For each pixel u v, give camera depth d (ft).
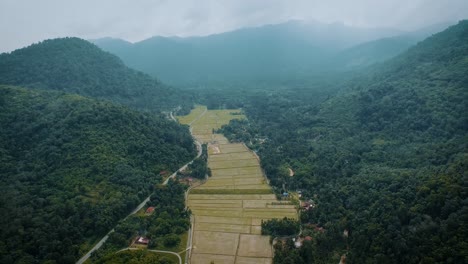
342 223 618.44
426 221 511.40
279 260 538.47
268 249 580.30
